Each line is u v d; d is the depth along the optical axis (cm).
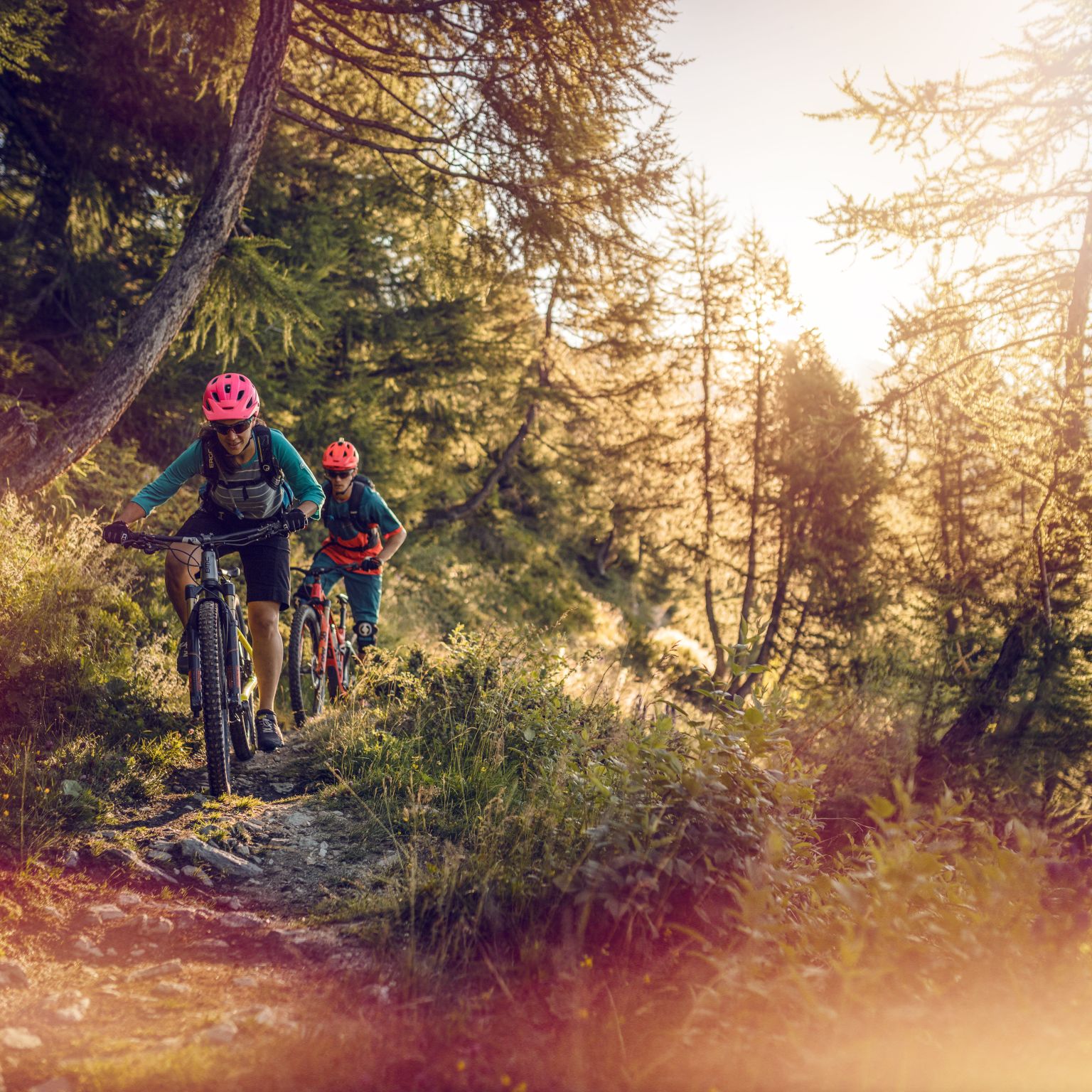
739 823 309
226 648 416
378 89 917
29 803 356
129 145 1048
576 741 464
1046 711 853
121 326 1055
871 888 265
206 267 741
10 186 1057
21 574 482
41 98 1011
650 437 1855
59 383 968
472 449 1825
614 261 812
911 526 1282
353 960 277
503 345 1533
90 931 284
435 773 458
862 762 705
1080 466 873
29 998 240
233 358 892
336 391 1312
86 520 561
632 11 698
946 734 873
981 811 733
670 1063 217
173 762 441
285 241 1179
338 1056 217
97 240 1066
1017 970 237
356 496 616
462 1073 212
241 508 440
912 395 1115
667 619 2864
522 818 354
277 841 377
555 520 2383
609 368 1830
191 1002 246
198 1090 200
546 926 280
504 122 764
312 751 498
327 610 608
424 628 1214
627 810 306
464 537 2119
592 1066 218
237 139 743
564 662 589
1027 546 948
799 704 368
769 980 247
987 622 977
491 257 838
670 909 285
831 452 1262
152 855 344
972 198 953
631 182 765
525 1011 245
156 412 1024
